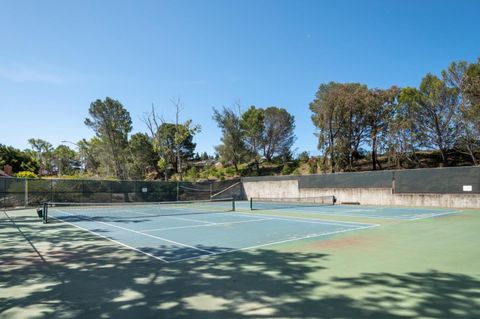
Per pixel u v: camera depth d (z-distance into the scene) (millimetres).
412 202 23797
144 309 4562
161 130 48156
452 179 22047
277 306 4574
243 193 37125
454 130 32812
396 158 36625
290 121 55812
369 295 4941
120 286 5613
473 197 21109
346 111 37875
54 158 78375
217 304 4703
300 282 5645
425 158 39688
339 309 4422
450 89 32125
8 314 4445
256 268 6648
